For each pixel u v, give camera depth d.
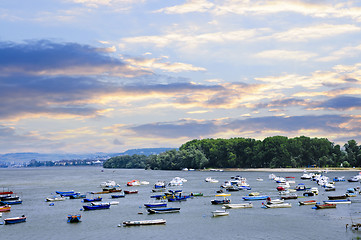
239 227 94.00
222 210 116.00
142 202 138.38
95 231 91.75
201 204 131.38
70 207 129.38
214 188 193.50
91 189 197.88
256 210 116.75
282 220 101.25
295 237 84.12
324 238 82.81
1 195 164.50
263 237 84.50
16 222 103.12
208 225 96.50
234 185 196.50
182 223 99.12
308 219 102.12
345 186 192.75
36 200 150.12
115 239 84.25
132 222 97.25
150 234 88.12
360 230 89.31
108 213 115.69
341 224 95.69
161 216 109.31
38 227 97.00
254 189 180.00
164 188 194.75
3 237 87.56
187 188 195.00
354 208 118.00
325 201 128.12
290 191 166.62
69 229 94.19
